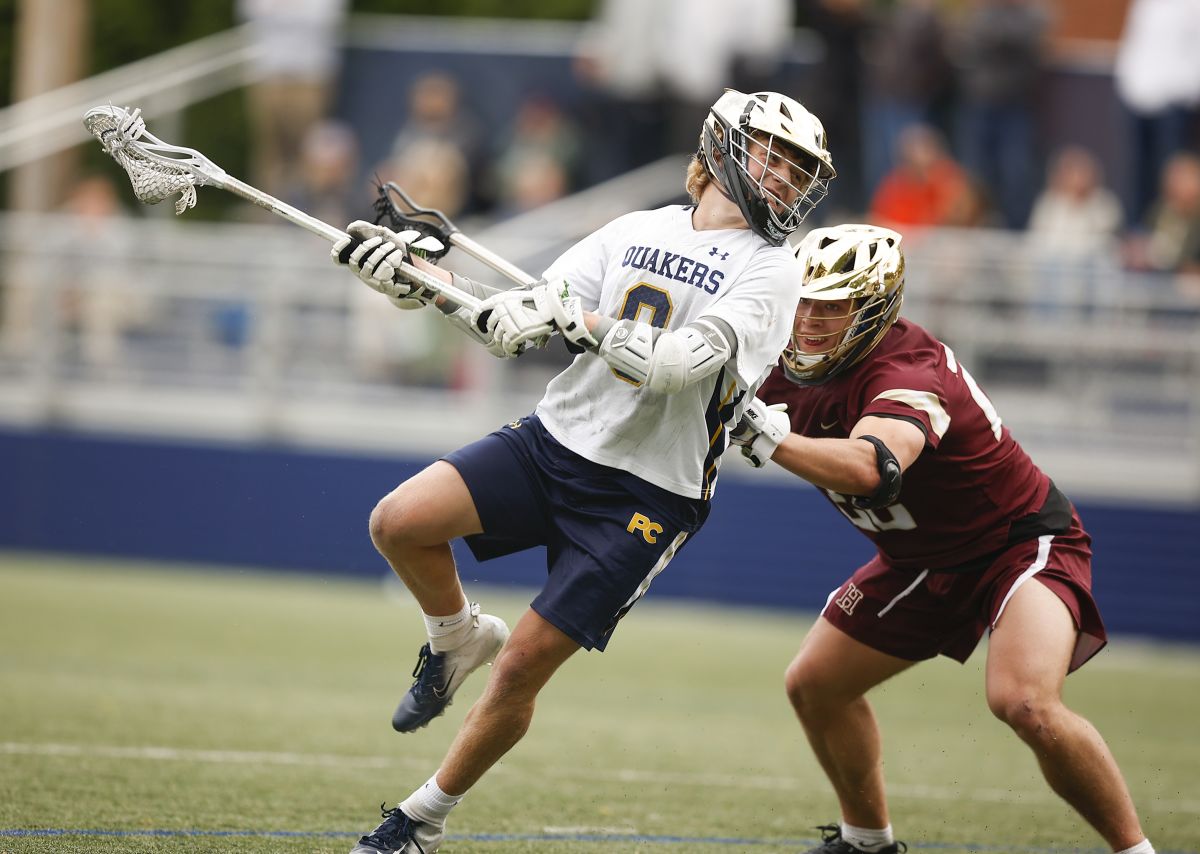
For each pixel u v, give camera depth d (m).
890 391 13.98
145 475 44.66
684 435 12.83
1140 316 42.97
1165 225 46.06
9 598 35.22
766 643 36.62
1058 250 43.94
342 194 50.69
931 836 17.17
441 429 44.81
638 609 42.16
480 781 18.81
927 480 14.43
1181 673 35.75
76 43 55.84
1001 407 43.00
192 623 33.19
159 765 18.19
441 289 12.91
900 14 47.81
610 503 12.86
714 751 22.36
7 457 45.00
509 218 49.72
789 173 12.89
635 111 50.31
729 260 12.80
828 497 15.16
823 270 14.03
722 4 49.19
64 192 53.16
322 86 52.09
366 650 30.86
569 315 12.30
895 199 46.88
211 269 46.03
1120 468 42.69
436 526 12.93
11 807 15.34
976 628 15.28
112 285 46.12
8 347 46.12
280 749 20.00
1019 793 20.23
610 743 22.48
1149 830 17.88
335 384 45.50
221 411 45.53
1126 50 48.25
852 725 15.38
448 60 51.47
